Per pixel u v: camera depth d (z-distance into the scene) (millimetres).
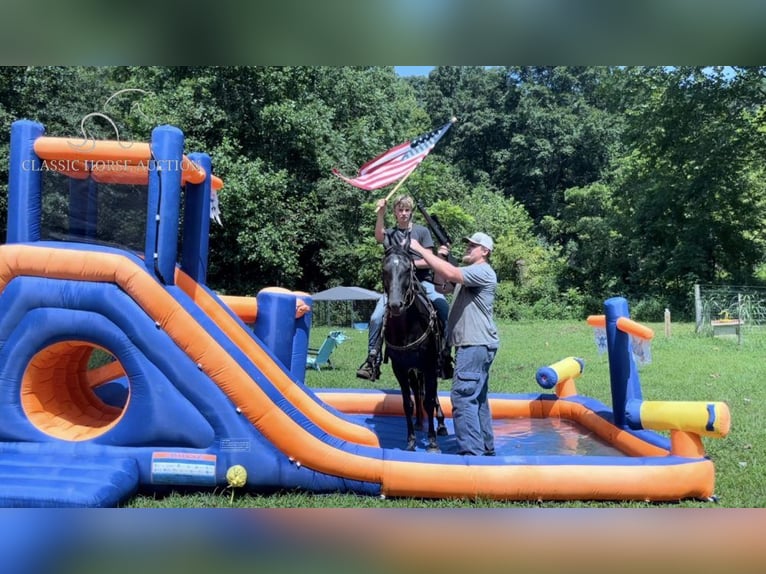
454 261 7684
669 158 34188
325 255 30859
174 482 5594
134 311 5562
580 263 39094
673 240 35188
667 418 6141
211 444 5625
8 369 5641
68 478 5184
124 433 5613
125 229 6402
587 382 12766
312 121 27797
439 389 12391
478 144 56844
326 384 12820
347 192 29656
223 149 26141
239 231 27391
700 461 5824
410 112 40500
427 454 5875
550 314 33625
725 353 17062
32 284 5609
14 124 5891
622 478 5695
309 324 8812
